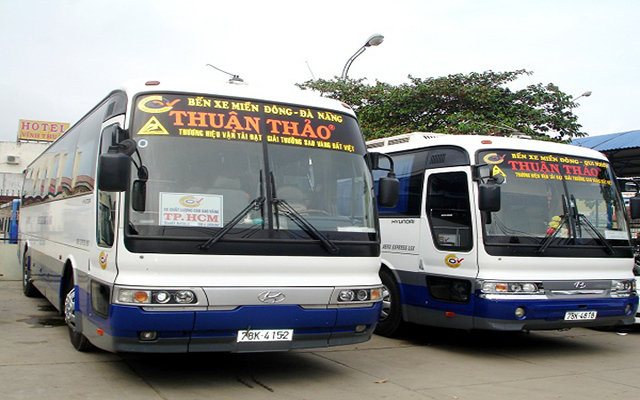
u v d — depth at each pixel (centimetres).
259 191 601
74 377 624
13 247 1620
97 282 606
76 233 756
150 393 580
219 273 568
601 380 714
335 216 636
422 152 956
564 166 885
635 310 880
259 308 575
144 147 577
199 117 609
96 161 680
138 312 538
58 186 929
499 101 2005
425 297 898
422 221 920
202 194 579
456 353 859
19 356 708
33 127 4544
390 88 2145
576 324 823
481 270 803
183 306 549
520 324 789
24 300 1227
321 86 2178
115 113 635
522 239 812
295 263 596
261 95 653
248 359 745
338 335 623
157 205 563
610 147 2053
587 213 876
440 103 2056
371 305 638
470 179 837
